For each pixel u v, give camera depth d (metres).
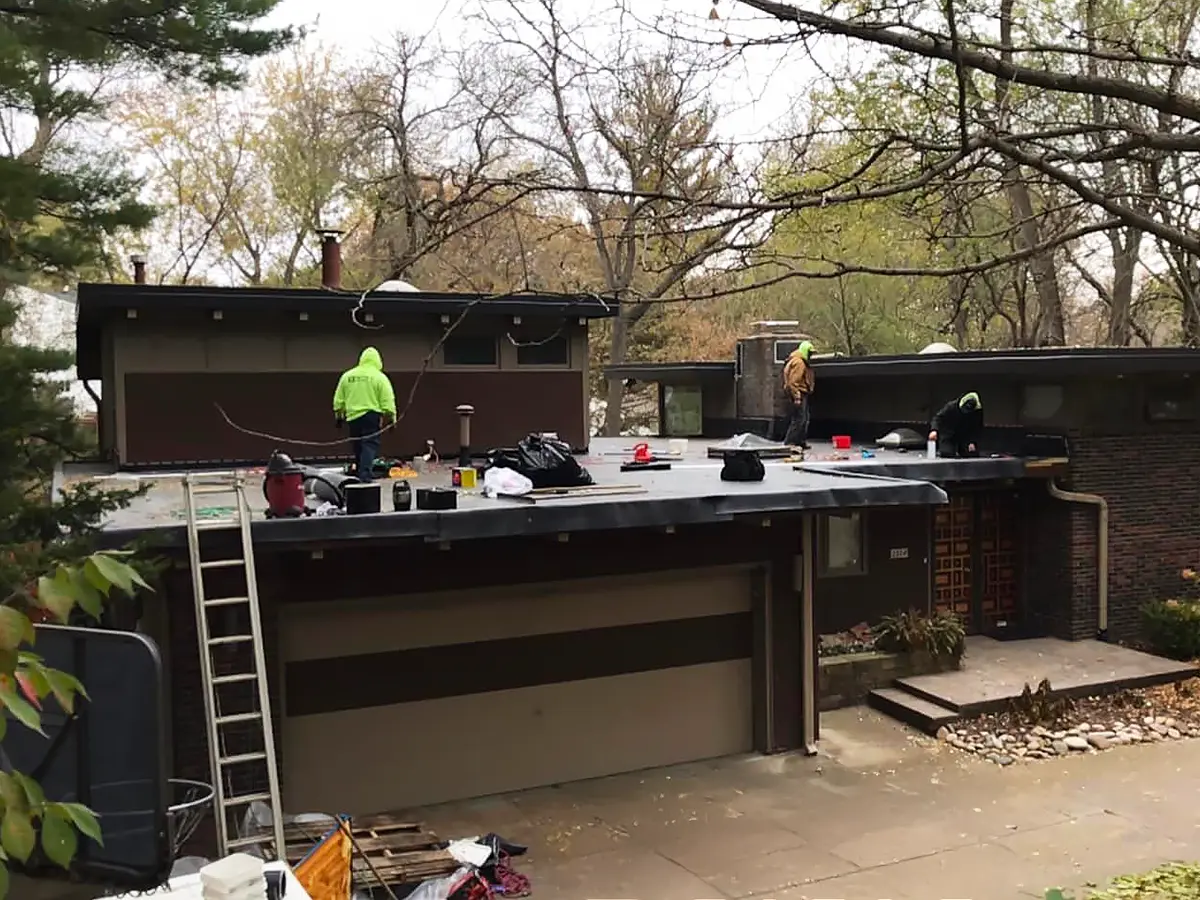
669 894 8.86
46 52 8.21
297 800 10.34
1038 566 17.39
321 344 16.14
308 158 23.14
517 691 11.34
